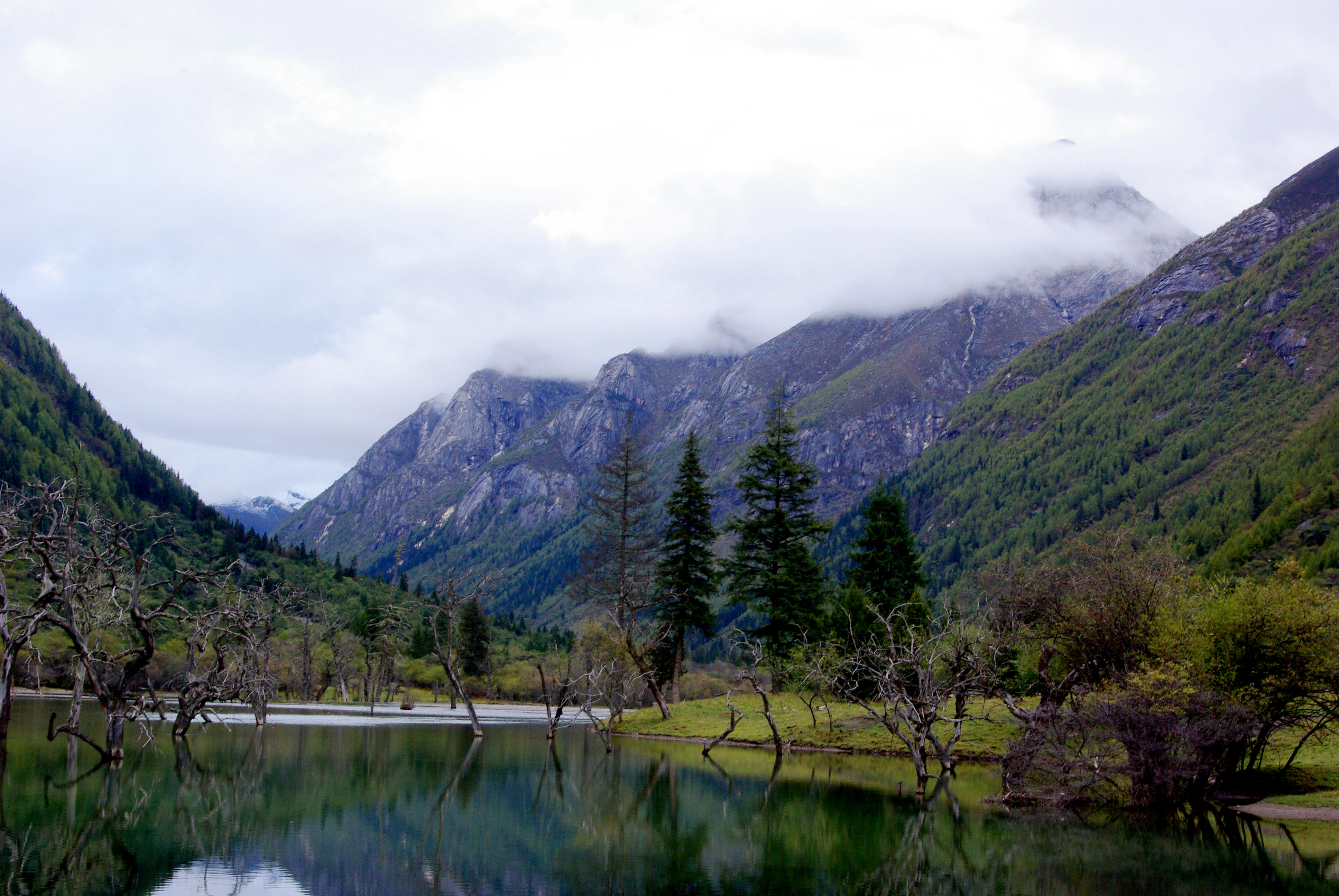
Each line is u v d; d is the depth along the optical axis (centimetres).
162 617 4566
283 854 2284
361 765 4088
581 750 5034
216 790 3228
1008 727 4547
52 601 3331
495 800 3225
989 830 2805
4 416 15338
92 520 3788
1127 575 3756
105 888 1900
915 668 3966
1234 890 2094
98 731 5219
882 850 2517
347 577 18025
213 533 15912
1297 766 3650
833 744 4862
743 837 2677
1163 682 3081
